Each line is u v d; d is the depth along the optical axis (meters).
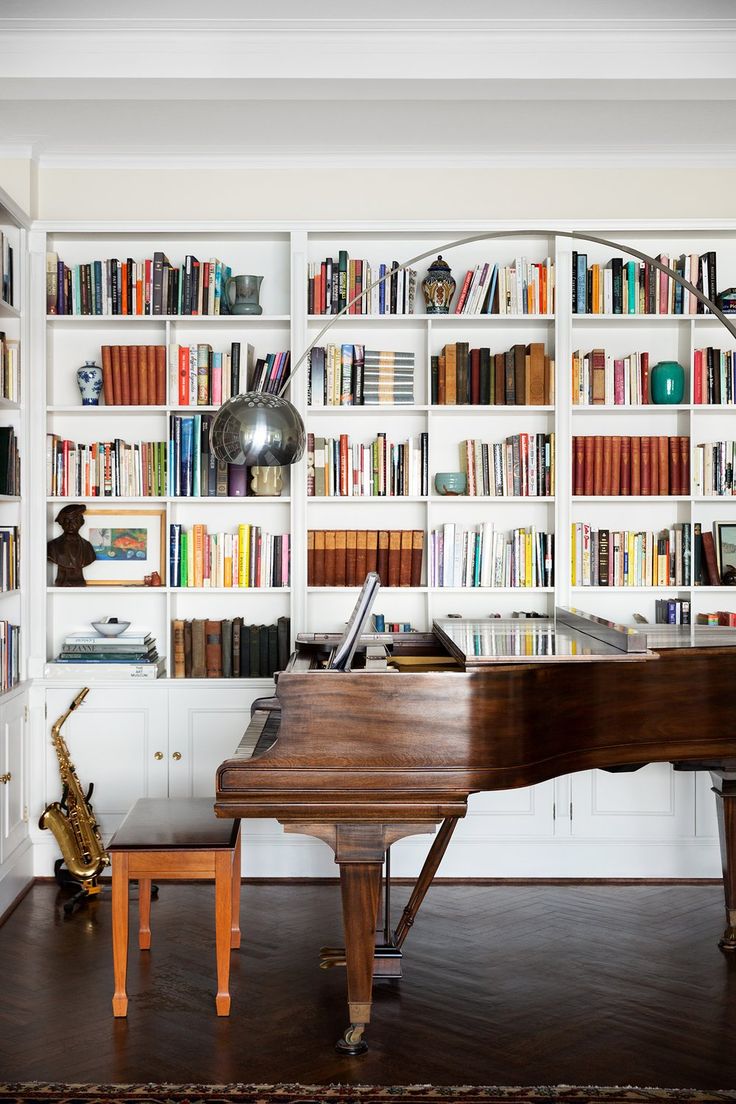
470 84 3.86
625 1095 2.72
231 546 4.79
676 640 3.60
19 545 4.65
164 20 3.68
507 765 2.95
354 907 2.98
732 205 4.82
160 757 4.71
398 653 4.17
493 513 5.01
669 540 4.82
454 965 3.65
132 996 3.35
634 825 4.73
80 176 4.78
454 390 4.80
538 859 4.72
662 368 4.76
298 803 2.95
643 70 3.80
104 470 4.77
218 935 3.22
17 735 4.48
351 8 3.60
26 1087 2.75
